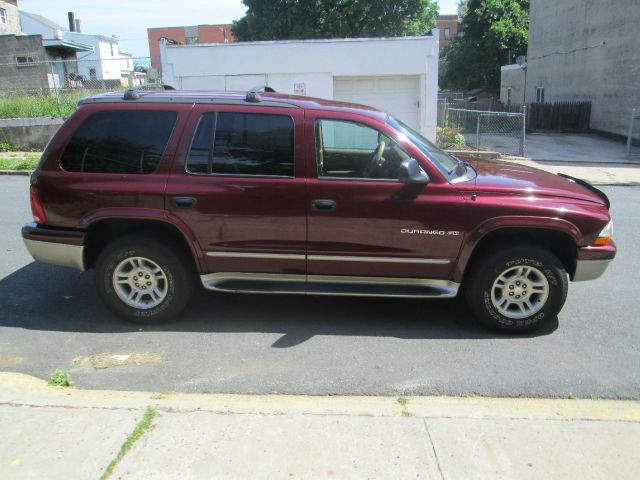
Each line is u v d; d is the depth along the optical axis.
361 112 4.49
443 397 3.65
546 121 26.06
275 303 5.27
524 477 2.76
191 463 2.80
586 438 3.07
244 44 16.64
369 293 4.50
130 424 3.10
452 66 46.97
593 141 22.44
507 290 4.54
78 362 4.09
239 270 4.58
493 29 41.75
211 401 3.43
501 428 3.14
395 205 4.33
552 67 29.73
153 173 4.45
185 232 4.44
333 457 2.86
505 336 4.62
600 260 4.46
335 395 3.65
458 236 4.35
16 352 4.24
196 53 16.77
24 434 3.00
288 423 3.13
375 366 4.06
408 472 2.77
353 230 4.38
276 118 4.42
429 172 4.36
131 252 4.55
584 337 4.63
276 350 4.30
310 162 4.38
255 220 4.41
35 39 31.28
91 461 2.80
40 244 4.59
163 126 4.49
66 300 5.29
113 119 4.53
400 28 32.62
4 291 5.51
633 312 5.18
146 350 4.29
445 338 4.56
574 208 4.37
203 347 4.34
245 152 4.43
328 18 31.11
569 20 27.39
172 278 4.61
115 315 4.84
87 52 49.34
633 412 3.40
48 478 2.69
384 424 3.14
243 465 2.79
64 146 4.54
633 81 21.77
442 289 4.52
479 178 4.58
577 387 3.80
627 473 2.81
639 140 21.12
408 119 17.47
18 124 16.30
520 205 4.31
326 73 16.83
